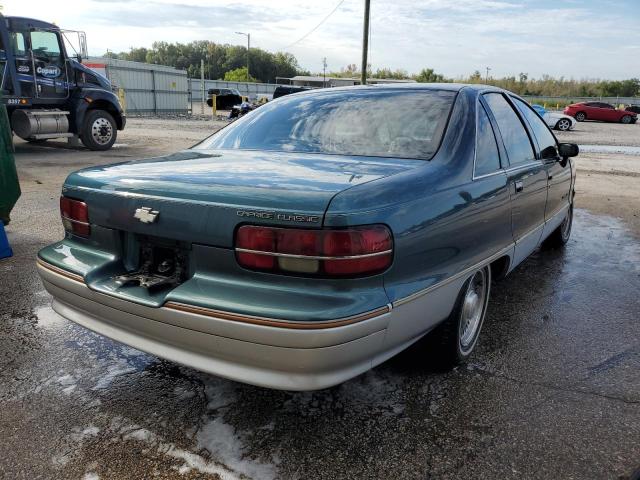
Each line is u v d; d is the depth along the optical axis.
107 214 2.40
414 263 2.22
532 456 2.24
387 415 2.52
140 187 2.29
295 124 3.15
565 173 4.59
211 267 2.11
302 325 1.89
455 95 3.06
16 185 5.20
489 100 3.34
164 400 2.63
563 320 3.68
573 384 2.82
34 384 2.76
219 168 2.46
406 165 2.53
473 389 2.75
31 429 2.39
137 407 2.57
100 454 2.23
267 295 1.97
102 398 2.64
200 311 2.03
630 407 2.61
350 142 2.88
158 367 2.95
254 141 3.12
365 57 26.80
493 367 2.99
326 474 2.12
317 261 1.93
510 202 3.12
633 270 4.82
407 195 2.23
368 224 1.99
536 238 3.96
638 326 3.59
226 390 2.72
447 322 2.70
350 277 1.96
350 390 2.73
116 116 13.48
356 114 3.07
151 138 16.62
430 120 2.88
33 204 6.91
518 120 3.71
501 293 4.19
